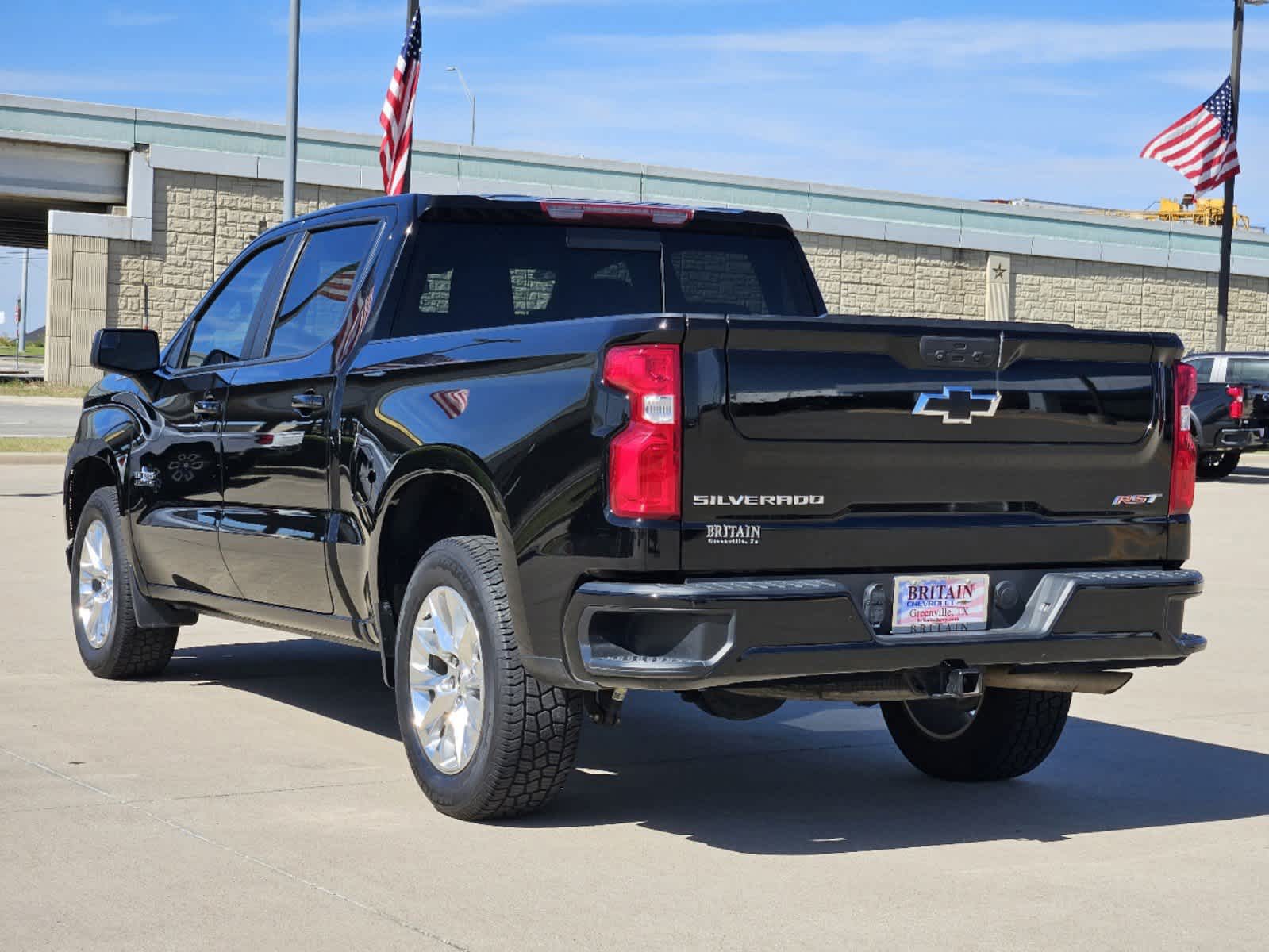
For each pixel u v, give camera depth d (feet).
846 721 23.17
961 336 15.78
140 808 17.15
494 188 137.90
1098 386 16.69
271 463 20.25
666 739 21.75
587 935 13.20
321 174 134.82
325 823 16.71
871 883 14.90
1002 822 17.40
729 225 21.63
